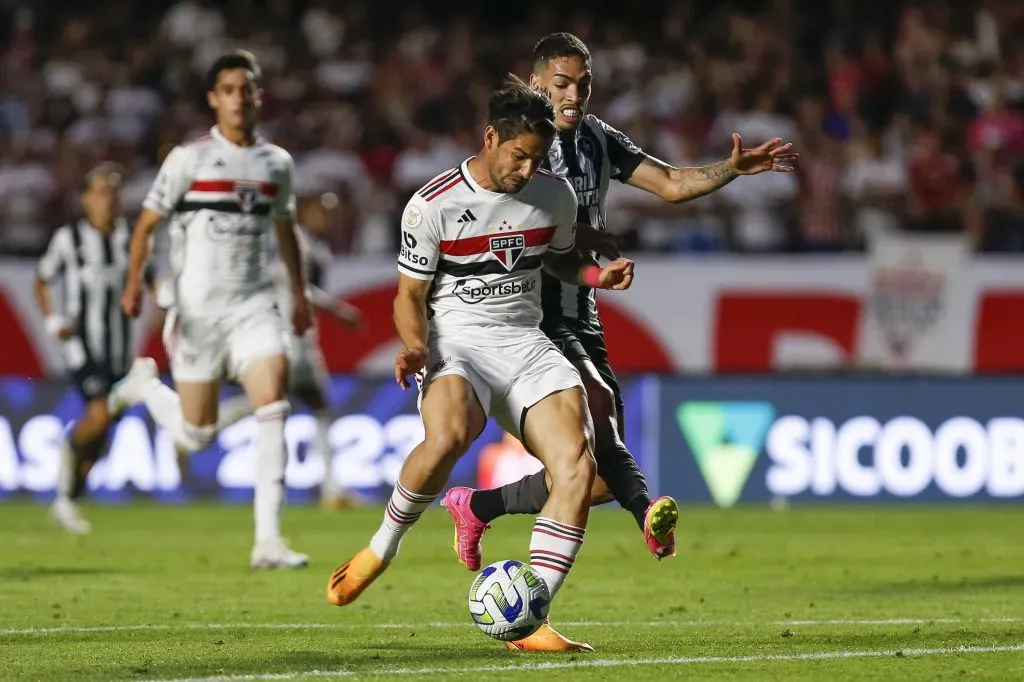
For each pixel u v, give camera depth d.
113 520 43.31
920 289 53.19
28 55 71.62
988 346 53.00
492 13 77.81
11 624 21.64
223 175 29.58
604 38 71.81
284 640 19.83
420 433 49.22
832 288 53.38
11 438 49.56
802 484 49.16
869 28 71.50
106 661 17.81
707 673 16.86
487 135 18.64
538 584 18.06
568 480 18.33
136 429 49.28
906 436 48.94
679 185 21.36
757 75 66.56
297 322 30.89
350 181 61.91
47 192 62.72
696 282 53.59
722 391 49.44
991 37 70.12
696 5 75.50
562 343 21.11
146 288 42.41
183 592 25.95
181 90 69.75
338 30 74.38
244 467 49.38
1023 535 39.19
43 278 41.09
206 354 30.20
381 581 27.92
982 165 59.88
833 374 50.41
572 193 19.55
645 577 28.86
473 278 19.31
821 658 18.09
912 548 35.47
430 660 17.83
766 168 20.95
